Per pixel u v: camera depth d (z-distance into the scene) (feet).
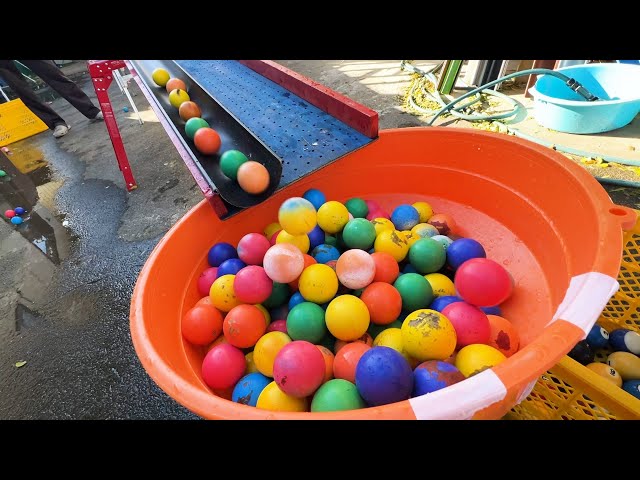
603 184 8.27
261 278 4.80
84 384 6.28
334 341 4.82
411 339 4.00
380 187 6.88
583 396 3.92
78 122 16.84
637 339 4.81
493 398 2.54
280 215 5.15
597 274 3.16
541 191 5.03
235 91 8.54
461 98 11.16
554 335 2.81
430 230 5.90
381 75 15.49
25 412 6.00
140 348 3.62
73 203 11.13
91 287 8.17
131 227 9.77
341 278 4.85
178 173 11.70
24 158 14.30
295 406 3.90
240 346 4.66
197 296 5.54
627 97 9.79
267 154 5.96
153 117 15.85
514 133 10.32
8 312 7.88
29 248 9.64
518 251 5.47
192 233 5.43
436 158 6.34
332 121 7.00
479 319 4.22
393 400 3.39
